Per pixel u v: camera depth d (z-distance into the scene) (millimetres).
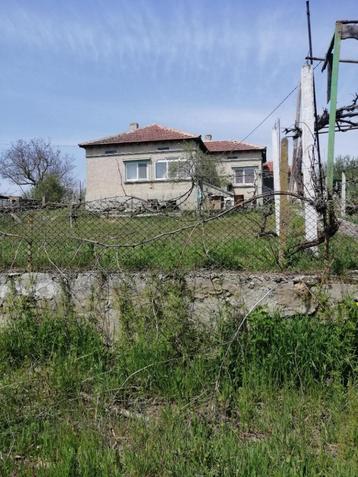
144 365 3953
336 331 3855
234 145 34594
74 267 4875
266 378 3740
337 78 5074
